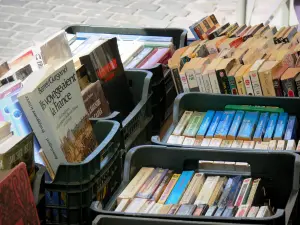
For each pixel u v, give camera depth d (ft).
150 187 6.79
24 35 17.88
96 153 6.75
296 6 12.92
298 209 6.79
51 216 6.68
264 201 7.00
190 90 8.97
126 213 5.90
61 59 8.44
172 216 5.82
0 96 6.91
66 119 7.15
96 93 8.15
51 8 19.71
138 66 9.54
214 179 6.96
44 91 6.88
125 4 19.81
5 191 5.60
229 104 8.59
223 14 18.60
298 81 8.50
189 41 11.07
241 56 9.28
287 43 9.87
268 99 8.48
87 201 6.63
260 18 12.78
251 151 6.98
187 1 19.85
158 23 18.24
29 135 6.28
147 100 8.58
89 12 19.31
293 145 7.63
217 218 5.74
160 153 7.18
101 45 8.56
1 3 20.21
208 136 7.97
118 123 7.54
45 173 6.89
